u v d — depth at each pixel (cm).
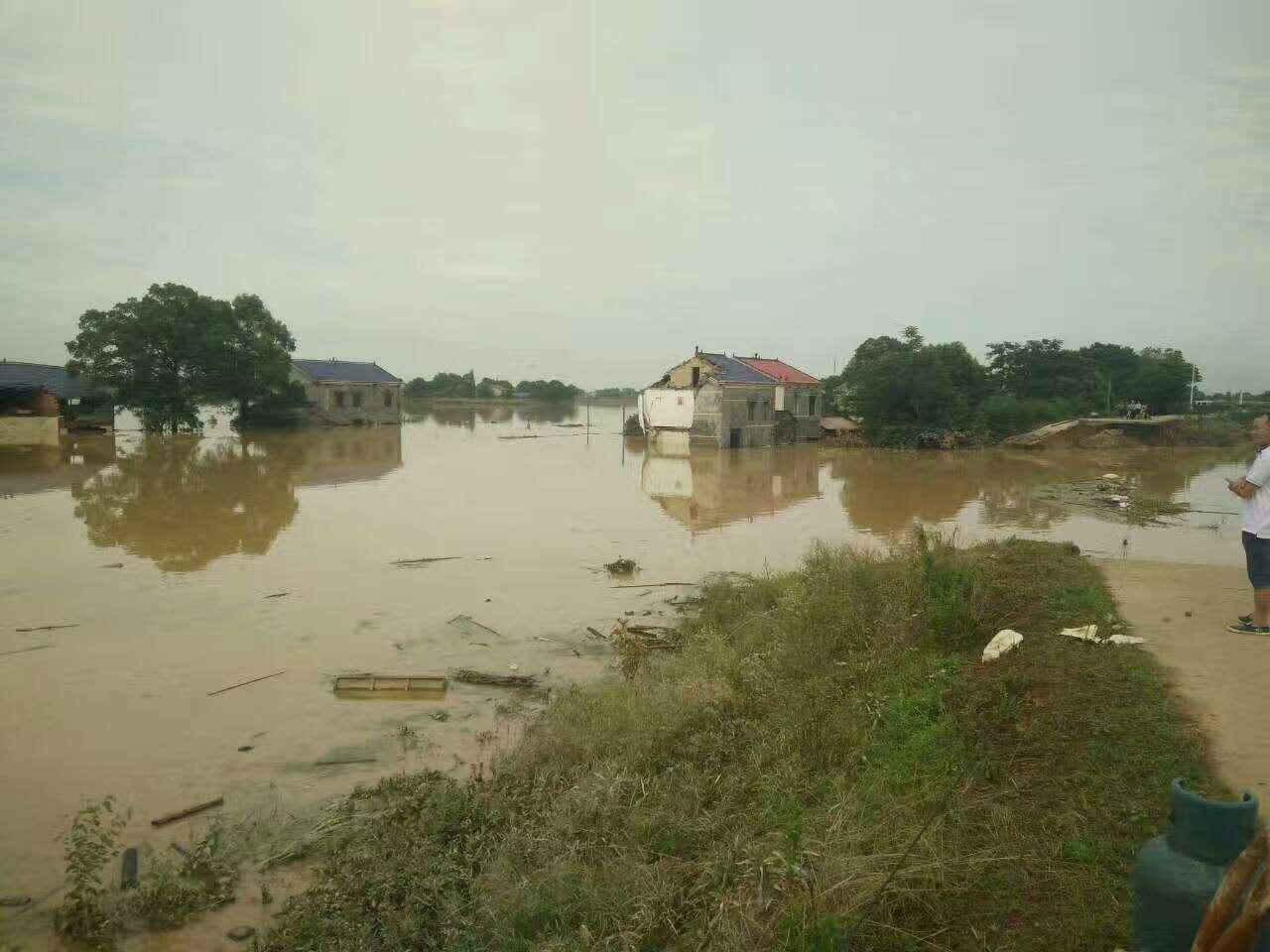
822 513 2416
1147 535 1986
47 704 968
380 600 1422
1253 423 821
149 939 575
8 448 3938
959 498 2752
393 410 6719
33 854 672
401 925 539
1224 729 603
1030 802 556
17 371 4641
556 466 3716
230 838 695
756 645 1034
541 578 1584
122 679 1048
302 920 556
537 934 520
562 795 679
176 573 1599
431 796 707
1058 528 2123
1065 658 793
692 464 3903
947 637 931
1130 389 6819
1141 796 533
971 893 477
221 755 848
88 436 4638
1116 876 464
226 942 572
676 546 1894
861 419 5500
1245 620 866
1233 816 325
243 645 1184
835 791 629
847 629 1005
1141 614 945
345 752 857
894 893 480
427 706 975
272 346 5169
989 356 6900
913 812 570
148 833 704
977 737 659
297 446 4391
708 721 802
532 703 982
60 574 1577
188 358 4741
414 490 2822
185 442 4450
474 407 11512
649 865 577
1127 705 662
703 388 4803
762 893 499
